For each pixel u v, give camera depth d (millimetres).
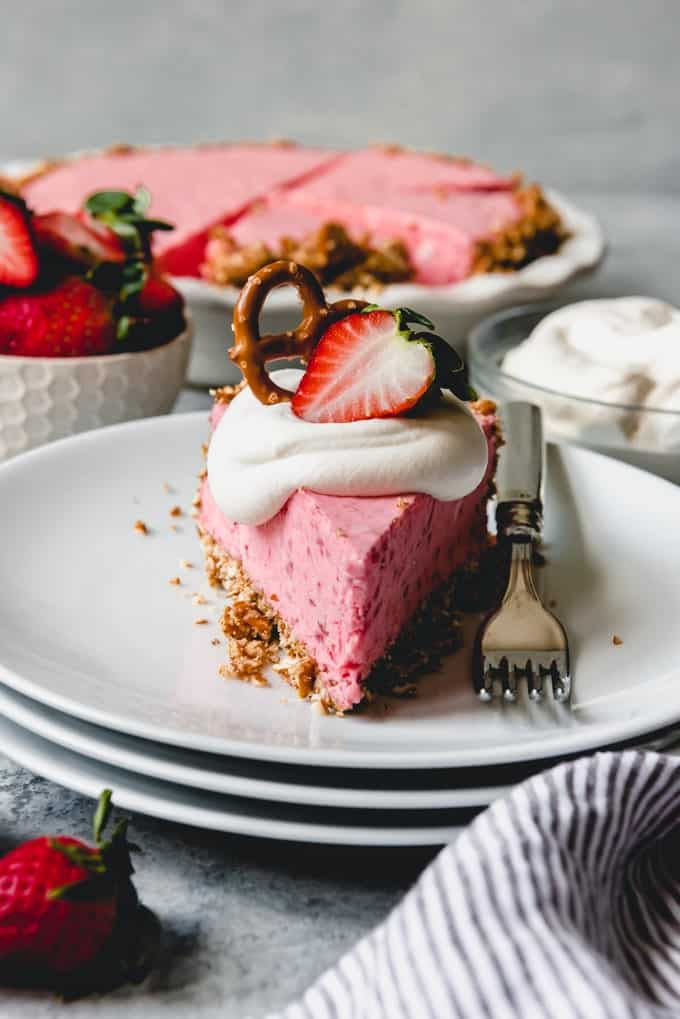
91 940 518
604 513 703
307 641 615
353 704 598
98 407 758
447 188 1006
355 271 883
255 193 985
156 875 560
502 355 832
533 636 622
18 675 583
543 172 1311
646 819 541
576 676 619
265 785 550
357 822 554
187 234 925
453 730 591
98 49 1294
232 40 1283
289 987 529
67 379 746
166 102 1312
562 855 517
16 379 742
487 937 503
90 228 784
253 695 607
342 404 611
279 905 553
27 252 733
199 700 602
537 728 593
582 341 795
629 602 659
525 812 524
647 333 785
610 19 1248
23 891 513
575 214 991
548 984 494
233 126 1312
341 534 590
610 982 492
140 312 763
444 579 655
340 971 511
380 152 1093
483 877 511
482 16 1258
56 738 569
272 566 631
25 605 641
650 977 527
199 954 536
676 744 589
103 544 679
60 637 626
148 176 1005
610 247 1121
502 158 1311
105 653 622
